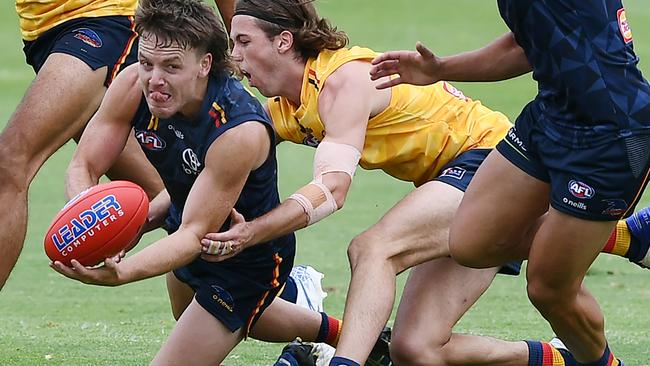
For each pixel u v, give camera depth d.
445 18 101.44
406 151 18.83
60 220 15.16
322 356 19.70
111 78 20.75
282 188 45.12
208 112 16.30
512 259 17.62
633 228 19.62
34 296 28.62
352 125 17.81
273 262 17.81
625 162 15.69
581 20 15.69
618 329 24.47
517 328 24.52
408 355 18.14
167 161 16.98
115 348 21.98
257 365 21.00
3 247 19.56
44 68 20.44
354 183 48.69
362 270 17.48
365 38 93.50
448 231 18.17
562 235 16.17
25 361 20.70
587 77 15.64
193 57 15.88
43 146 20.09
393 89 18.59
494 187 16.97
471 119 19.30
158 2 15.75
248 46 18.19
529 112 16.64
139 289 29.83
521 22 16.09
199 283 17.84
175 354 17.88
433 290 18.50
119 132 17.27
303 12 18.11
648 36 93.44
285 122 18.98
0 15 103.19
